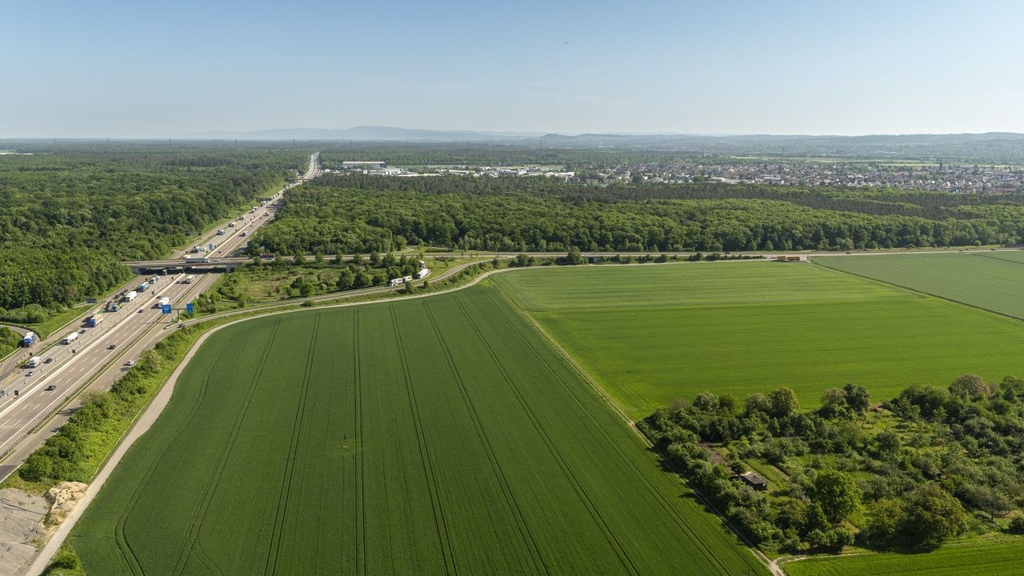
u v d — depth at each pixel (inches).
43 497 3511.3
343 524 3378.4
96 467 3890.3
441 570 3041.3
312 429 4439.0
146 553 3117.6
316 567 3046.3
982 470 3895.2
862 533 3319.4
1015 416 4542.3
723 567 3085.6
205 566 3034.0
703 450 4119.1
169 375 5378.9
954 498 3437.5
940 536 3203.7
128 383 4906.5
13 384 5187.0
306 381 5275.6
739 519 3420.3
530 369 5634.8
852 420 4601.4
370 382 5280.5
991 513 3486.7
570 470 3964.1
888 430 4357.8
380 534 3302.2
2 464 3882.9
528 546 3228.3
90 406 4382.4
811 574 3024.1
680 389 5255.9
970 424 4471.0
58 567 2933.1
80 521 3353.8
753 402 4692.4
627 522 3442.4
